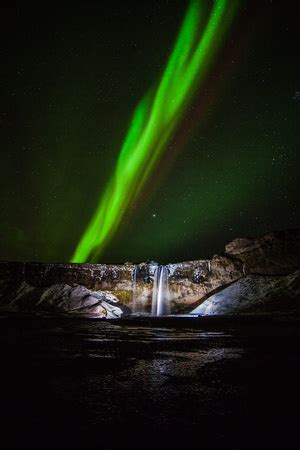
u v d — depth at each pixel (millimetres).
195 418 3193
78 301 22375
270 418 3191
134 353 6973
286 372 5160
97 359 6242
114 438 2719
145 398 3814
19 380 4641
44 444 2592
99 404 3598
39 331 11352
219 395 3941
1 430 2885
